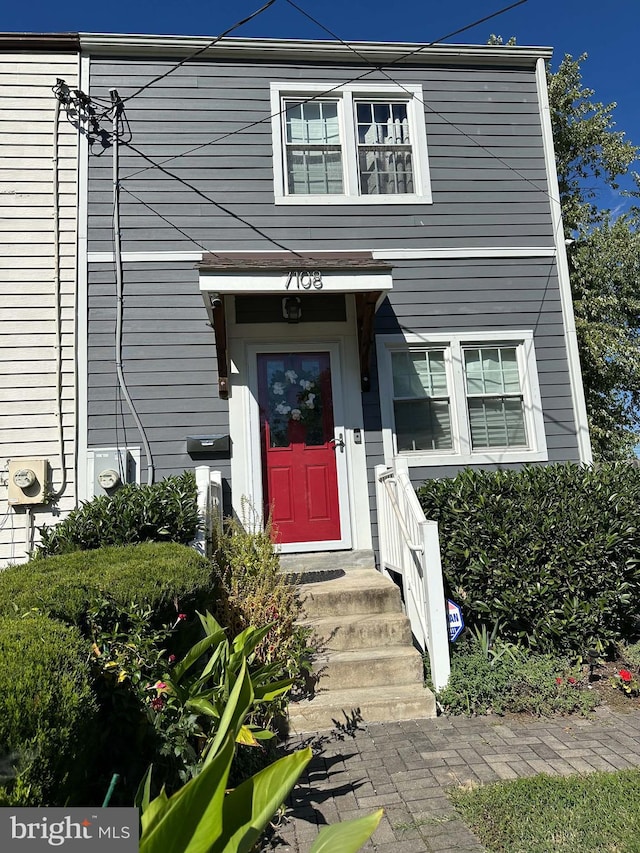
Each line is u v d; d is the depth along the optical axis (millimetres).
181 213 6238
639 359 11633
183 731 2492
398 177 6680
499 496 4766
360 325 6094
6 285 5922
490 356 6535
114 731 2465
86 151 6250
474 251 6547
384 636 4371
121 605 2703
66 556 3557
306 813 2781
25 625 2145
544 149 6840
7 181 6105
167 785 2486
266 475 5988
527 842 2449
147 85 6363
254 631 2869
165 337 6020
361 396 6191
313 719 3750
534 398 6414
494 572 4480
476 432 6391
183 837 1379
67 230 6094
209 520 4578
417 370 6402
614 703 3992
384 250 6414
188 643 3240
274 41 6461
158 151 6312
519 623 4539
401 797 2881
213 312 5523
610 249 12508
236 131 6430
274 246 6281
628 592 4535
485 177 6707
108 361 5926
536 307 6578
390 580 5109
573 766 3117
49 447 5734
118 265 6039
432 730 3662
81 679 1946
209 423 5949
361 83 6656
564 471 5215
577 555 4426
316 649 4090
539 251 6668
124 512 4391
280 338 6145
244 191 6348
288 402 6133
